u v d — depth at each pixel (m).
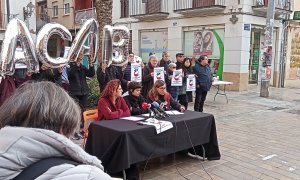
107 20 8.77
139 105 5.00
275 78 15.22
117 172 3.72
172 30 15.09
